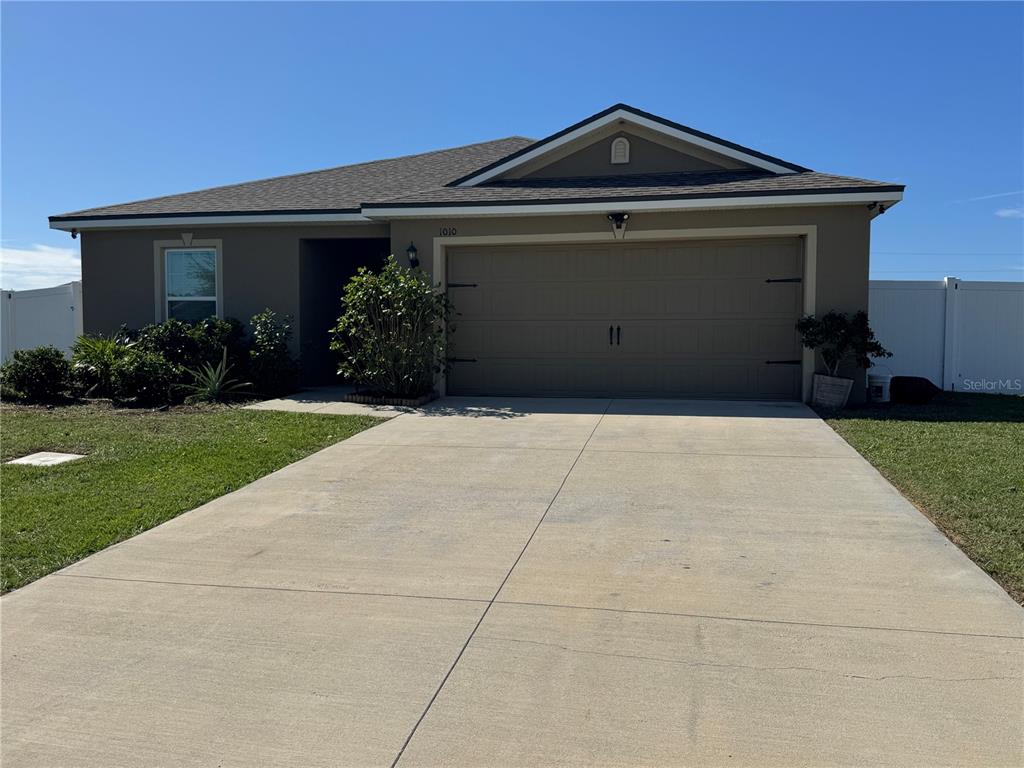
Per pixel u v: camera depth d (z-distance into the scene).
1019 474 6.77
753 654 3.79
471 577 4.83
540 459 7.80
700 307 11.58
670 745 3.10
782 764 2.97
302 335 13.50
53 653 3.96
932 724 3.19
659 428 9.27
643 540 5.42
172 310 13.99
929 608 4.26
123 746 3.18
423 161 16.95
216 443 8.64
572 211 11.25
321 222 13.08
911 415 10.04
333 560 5.18
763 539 5.40
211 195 15.02
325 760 3.07
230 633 4.14
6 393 11.94
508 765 3.01
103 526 5.85
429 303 11.39
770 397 11.44
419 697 3.49
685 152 12.35
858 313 10.65
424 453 8.15
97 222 13.62
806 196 10.56
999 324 13.31
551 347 12.08
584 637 4.00
